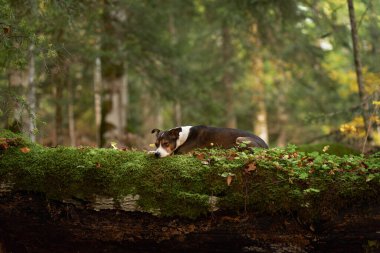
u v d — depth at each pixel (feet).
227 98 67.41
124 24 51.29
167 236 19.16
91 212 19.20
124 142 54.03
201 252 19.51
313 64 57.88
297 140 72.74
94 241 19.65
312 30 58.75
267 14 49.90
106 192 18.94
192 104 60.39
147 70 54.39
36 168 19.35
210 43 67.46
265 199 18.57
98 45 51.39
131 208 18.88
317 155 20.42
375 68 44.55
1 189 19.34
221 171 18.98
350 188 18.38
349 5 34.71
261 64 69.10
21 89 34.17
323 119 37.52
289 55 58.49
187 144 26.68
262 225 18.78
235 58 66.54
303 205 18.43
